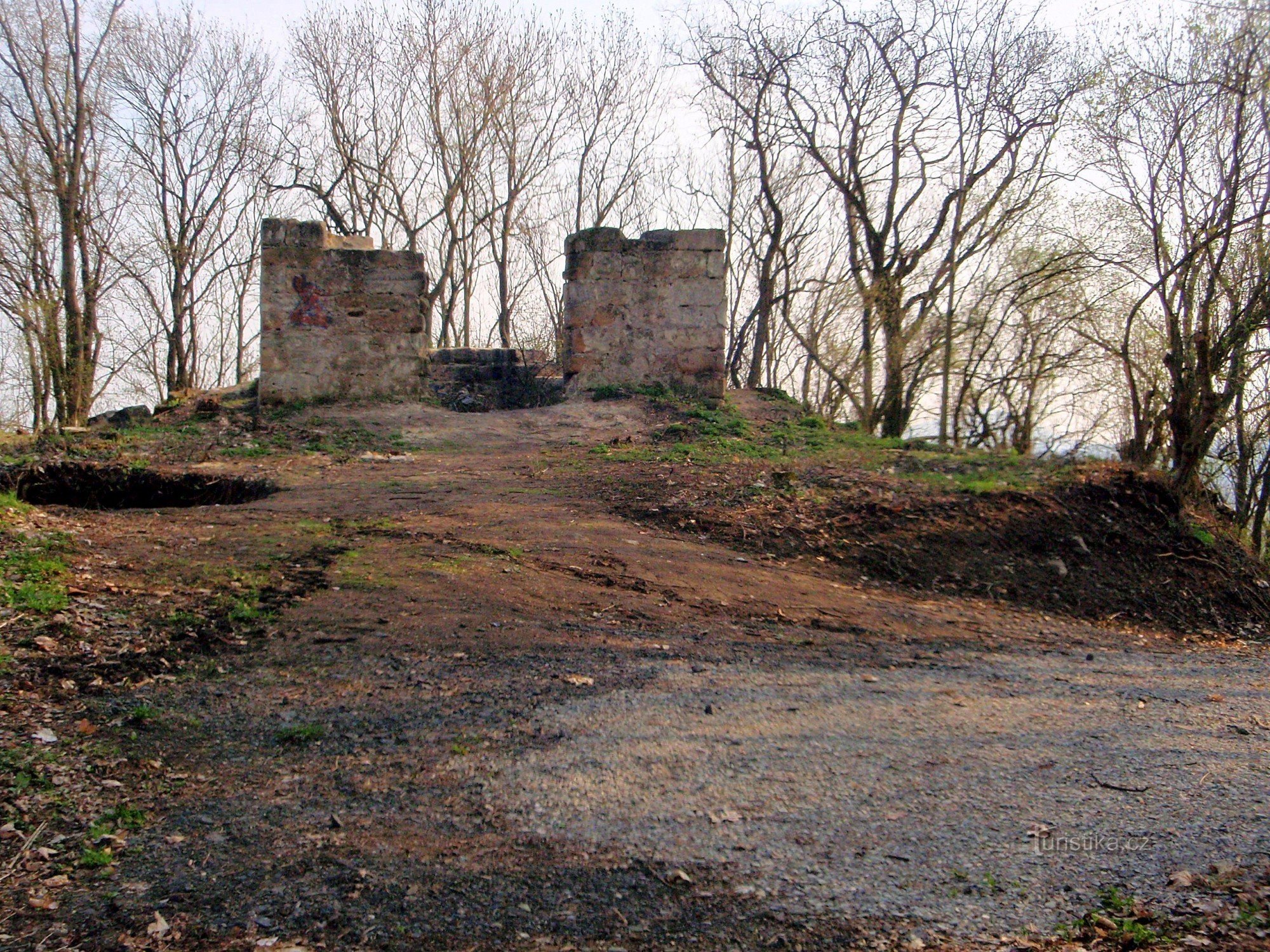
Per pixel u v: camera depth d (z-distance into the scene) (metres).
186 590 7.38
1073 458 13.12
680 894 3.92
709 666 6.61
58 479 11.50
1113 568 10.23
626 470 12.48
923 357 19.19
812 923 3.74
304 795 4.72
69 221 23.19
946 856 4.17
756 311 27.62
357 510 10.40
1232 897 3.81
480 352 19.83
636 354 17.12
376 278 16.59
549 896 3.91
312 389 16.44
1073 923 3.72
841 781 4.85
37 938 3.71
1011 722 5.75
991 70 19.44
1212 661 7.86
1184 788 4.79
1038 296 17.97
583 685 6.08
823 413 22.94
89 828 4.43
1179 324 14.05
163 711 5.57
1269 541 18.81
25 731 5.18
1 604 6.62
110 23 23.81
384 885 3.99
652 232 17.23
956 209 19.61
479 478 12.20
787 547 9.96
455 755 5.09
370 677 6.12
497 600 7.66
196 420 15.63
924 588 9.48
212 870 4.12
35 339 23.98
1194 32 13.64
